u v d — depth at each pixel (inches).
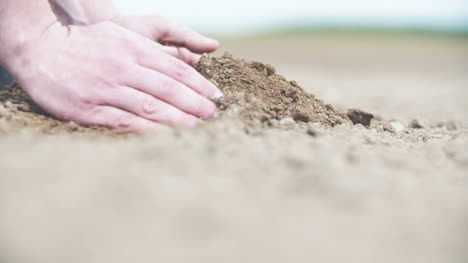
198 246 20.8
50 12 30.0
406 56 177.0
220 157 25.5
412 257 21.3
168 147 26.0
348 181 24.3
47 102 29.2
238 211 22.7
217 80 32.4
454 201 23.9
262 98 31.9
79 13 33.5
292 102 32.3
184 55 33.6
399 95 62.9
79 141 26.9
